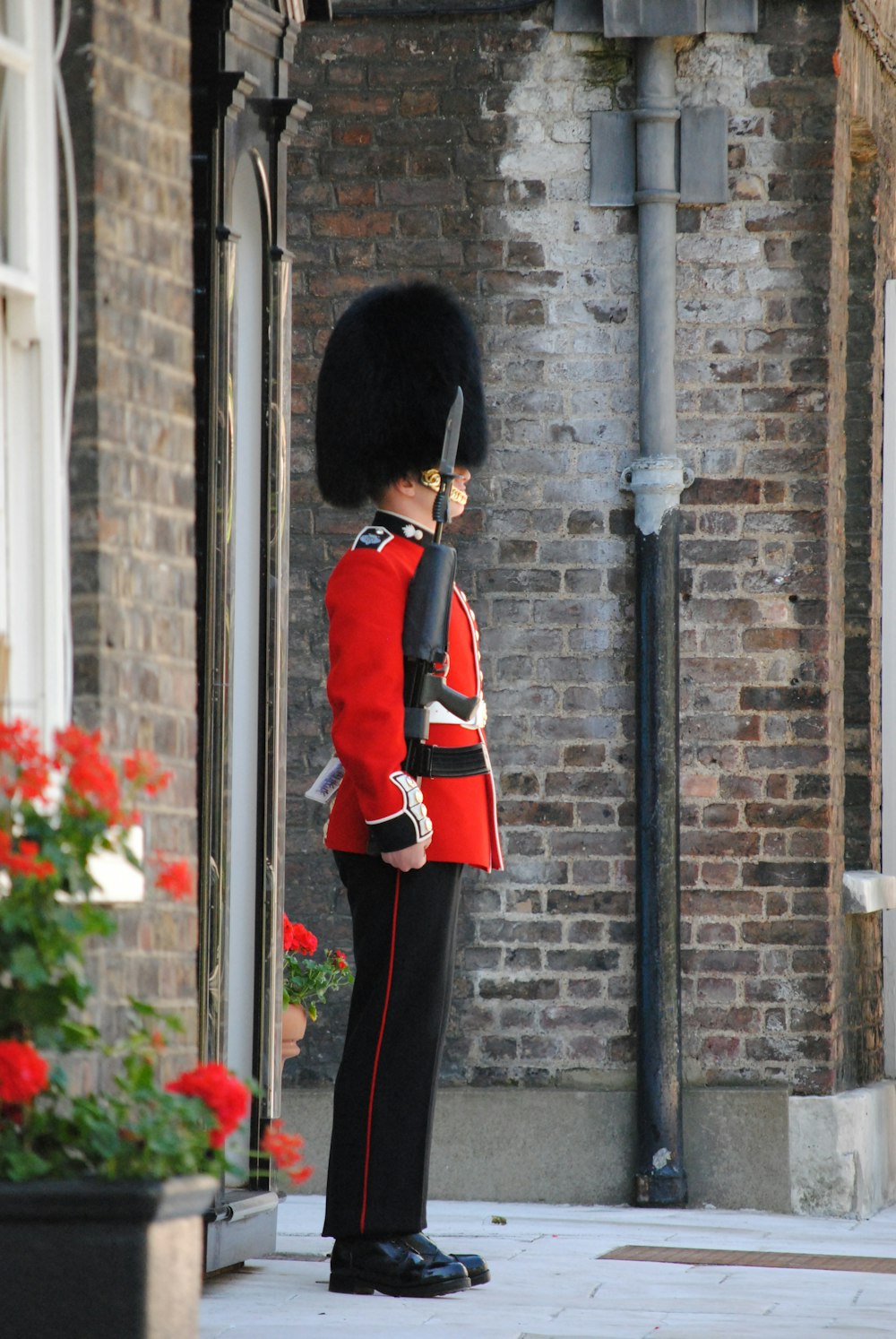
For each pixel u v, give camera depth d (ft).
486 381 65.26
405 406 47.44
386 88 65.82
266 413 47.16
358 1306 42.42
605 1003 64.03
